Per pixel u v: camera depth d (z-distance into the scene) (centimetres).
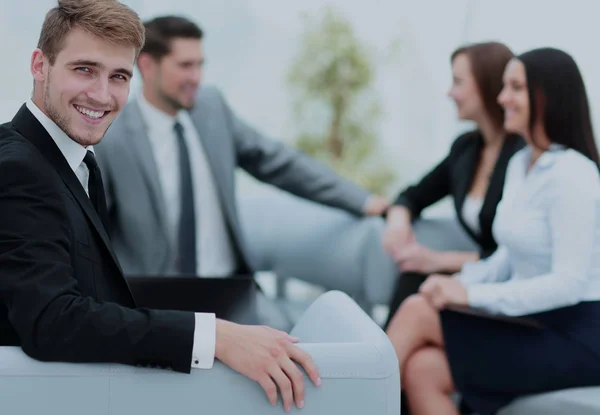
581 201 223
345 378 140
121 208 312
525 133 243
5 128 148
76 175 153
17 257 135
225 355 138
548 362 226
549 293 224
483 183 311
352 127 610
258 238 385
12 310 135
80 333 133
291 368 138
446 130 582
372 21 598
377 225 344
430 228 338
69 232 141
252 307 218
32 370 135
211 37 579
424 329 245
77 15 145
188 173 330
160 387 138
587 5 464
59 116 147
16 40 470
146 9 542
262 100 595
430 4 577
